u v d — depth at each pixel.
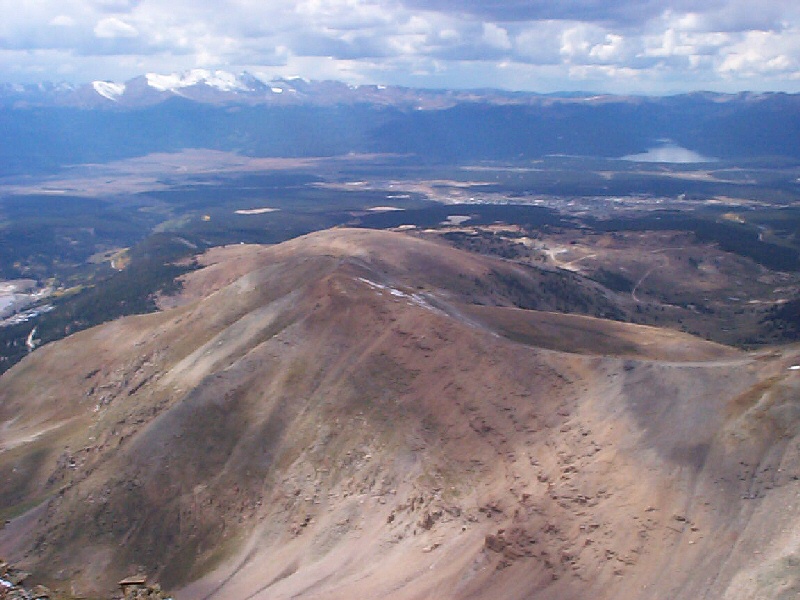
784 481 53.56
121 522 77.94
